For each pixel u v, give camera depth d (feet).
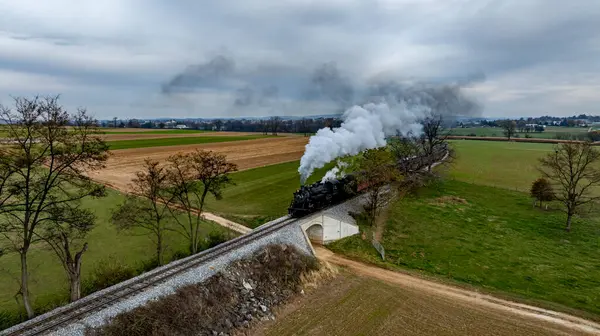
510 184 227.61
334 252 125.29
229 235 126.31
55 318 66.28
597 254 130.72
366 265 116.78
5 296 87.71
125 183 198.90
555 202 186.80
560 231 151.74
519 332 84.69
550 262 123.44
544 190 177.88
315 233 132.26
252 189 197.98
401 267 117.29
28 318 76.33
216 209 163.12
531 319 90.38
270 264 97.25
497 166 285.64
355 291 99.71
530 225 157.79
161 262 104.83
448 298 98.73
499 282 109.50
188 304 75.97
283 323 83.15
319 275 104.22
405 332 82.23
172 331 70.33
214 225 141.28
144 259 109.60
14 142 77.20
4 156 76.07
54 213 83.30
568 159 166.71
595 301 99.55
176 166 119.03
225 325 77.77
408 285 104.88
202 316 76.13
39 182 82.17
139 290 75.61
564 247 136.26
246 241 103.09
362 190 170.09
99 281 88.99
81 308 69.41
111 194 175.83
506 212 174.60
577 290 105.50
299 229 118.73
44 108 78.95
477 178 243.60
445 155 313.32
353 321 85.46
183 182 115.75
